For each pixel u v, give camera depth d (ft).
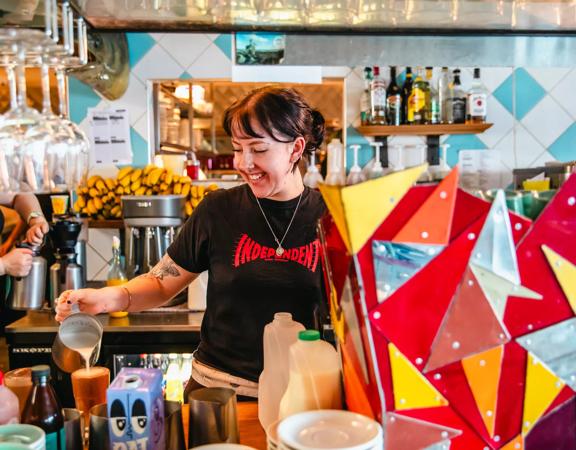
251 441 3.94
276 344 3.97
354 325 3.05
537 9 4.99
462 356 2.99
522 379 3.07
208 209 5.77
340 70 11.75
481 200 2.90
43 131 4.05
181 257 5.86
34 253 8.36
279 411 3.59
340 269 3.16
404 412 2.97
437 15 5.07
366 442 2.77
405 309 2.92
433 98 11.57
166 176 10.50
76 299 5.33
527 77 11.98
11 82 4.11
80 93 11.53
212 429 3.42
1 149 4.05
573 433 3.17
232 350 5.51
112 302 5.49
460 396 3.02
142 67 11.50
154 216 9.36
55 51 4.00
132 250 9.68
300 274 5.41
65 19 3.94
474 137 12.01
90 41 7.88
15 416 3.43
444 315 2.94
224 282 5.53
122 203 9.45
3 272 7.99
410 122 11.53
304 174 11.53
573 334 3.07
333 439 2.85
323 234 3.48
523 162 12.10
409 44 5.38
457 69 11.60
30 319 8.89
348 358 3.29
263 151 5.06
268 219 5.52
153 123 11.79
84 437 3.77
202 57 11.51
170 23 5.17
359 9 4.96
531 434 3.13
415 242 2.88
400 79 11.87
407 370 2.95
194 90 16.17
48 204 11.30
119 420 3.26
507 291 2.98
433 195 2.85
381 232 2.87
